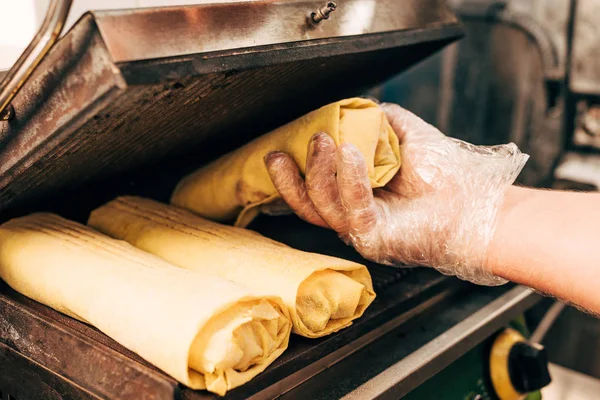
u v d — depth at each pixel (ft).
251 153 3.26
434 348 3.04
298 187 3.02
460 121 7.82
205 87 2.60
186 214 3.59
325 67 3.21
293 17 2.67
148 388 2.23
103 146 2.88
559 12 6.79
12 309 2.81
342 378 2.75
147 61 2.11
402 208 3.15
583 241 2.79
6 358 2.84
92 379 2.43
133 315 2.42
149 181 4.23
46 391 2.66
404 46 3.41
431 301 3.36
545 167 7.38
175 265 2.90
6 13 3.21
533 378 3.59
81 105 2.21
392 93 8.25
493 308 3.51
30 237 3.12
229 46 2.39
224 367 2.25
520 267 2.91
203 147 3.87
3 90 2.24
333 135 2.92
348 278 2.80
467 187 3.07
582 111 6.94
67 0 2.12
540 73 7.10
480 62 7.46
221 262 2.89
